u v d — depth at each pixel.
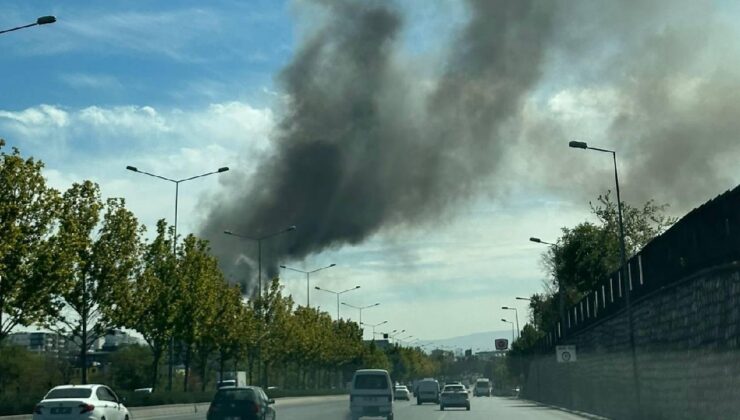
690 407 28.98
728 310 24.34
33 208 36.41
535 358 94.62
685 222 28.69
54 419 27.58
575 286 88.00
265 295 80.25
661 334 33.62
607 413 47.12
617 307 43.34
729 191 23.73
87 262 44.22
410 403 85.25
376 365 151.62
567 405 64.25
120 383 99.44
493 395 140.12
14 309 36.62
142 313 47.72
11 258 35.72
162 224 55.06
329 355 110.06
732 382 24.00
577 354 60.38
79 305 44.25
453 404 61.78
